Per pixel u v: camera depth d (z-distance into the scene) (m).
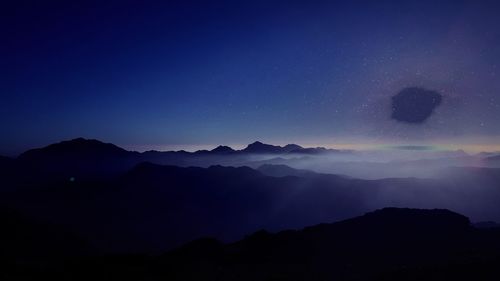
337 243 50.22
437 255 42.97
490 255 37.81
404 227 54.50
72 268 41.00
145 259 44.88
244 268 42.69
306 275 38.78
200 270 41.59
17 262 42.28
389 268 38.56
